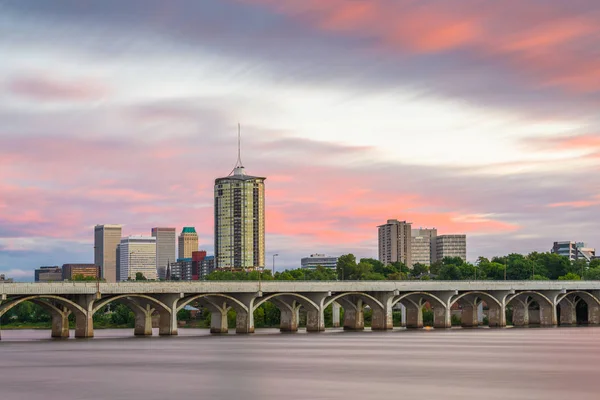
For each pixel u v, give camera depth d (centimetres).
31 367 10519
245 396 7625
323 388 8188
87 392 7969
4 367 10519
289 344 15288
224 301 19538
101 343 15550
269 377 9212
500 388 8150
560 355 12500
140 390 8088
